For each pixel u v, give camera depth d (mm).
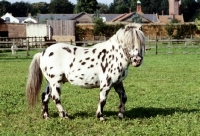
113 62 9906
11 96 14047
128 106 12094
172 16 111875
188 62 28391
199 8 151750
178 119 10164
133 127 9328
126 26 9789
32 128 9445
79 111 11289
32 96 10266
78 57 10102
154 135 8578
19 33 59062
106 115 10766
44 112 10414
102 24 65062
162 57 33625
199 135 8594
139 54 9555
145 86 16672
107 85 9953
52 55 10188
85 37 65312
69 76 10125
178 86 16750
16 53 37469
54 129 9188
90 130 9141
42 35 57438
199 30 66250
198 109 11617
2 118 10586
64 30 62438
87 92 14984
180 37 64438
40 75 10438
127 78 19562
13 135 8781
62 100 13211
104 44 10180
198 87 16406
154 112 11117
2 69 24547
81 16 93062
